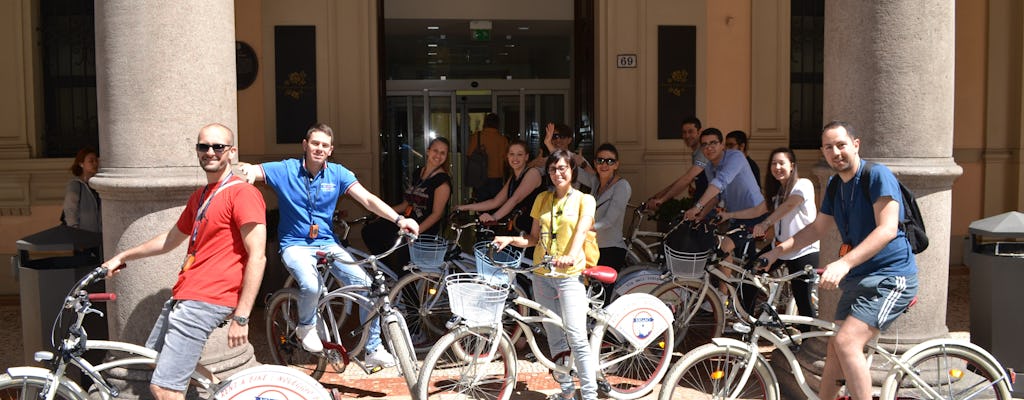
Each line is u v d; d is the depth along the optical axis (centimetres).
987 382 397
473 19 1086
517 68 1262
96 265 489
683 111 941
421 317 555
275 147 898
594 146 951
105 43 429
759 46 941
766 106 946
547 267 421
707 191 569
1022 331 476
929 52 448
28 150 822
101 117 437
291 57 895
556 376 451
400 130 1273
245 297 343
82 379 468
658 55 935
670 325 477
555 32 1183
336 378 521
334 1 895
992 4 927
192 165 433
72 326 350
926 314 461
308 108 900
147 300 434
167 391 339
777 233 556
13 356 590
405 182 1264
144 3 421
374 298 457
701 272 528
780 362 499
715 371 398
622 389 480
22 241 472
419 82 1266
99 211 660
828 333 393
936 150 454
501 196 616
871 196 358
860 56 453
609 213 583
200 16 430
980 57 936
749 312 576
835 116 469
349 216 893
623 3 929
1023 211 930
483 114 1266
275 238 736
